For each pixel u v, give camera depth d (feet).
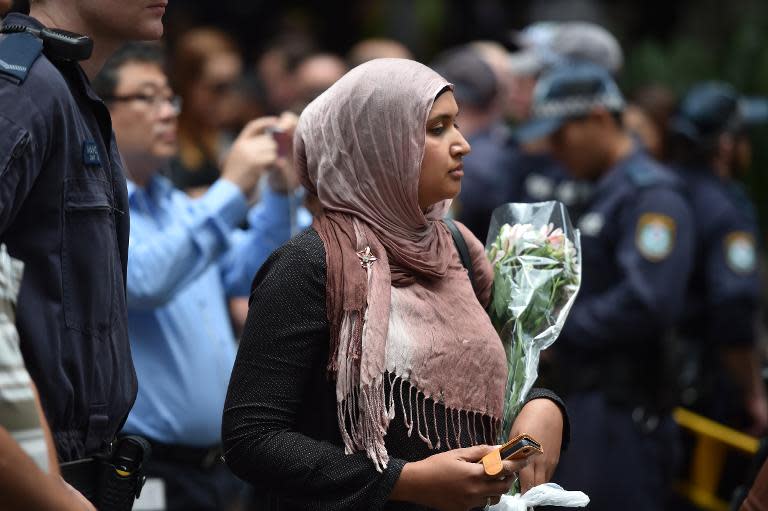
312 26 113.80
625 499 52.42
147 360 43.21
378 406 28.04
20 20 28.30
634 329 52.95
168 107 44.50
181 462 43.80
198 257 43.29
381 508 27.91
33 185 26.58
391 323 28.78
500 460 27.45
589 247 54.75
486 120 71.67
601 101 55.47
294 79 73.31
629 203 54.39
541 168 63.31
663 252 53.47
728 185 62.69
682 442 60.18
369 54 71.41
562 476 52.54
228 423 28.76
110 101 43.52
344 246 29.07
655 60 100.17
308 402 29.32
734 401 60.90
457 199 66.80
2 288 22.25
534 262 32.42
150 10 29.40
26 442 22.02
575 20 104.01
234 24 110.52
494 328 31.73
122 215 29.66
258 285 29.81
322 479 28.02
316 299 28.73
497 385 30.32
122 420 29.45
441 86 29.66
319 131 30.22
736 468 58.08
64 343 27.14
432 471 27.73
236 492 47.11
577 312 53.62
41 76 26.43
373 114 29.45
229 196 44.19
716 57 101.91
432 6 110.93
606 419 52.60
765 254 82.69
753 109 75.51
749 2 112.37
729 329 60.18
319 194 30.30
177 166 60.39
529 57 75.00
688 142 62.34
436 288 30.09
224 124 67.72
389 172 29.48
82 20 29.07
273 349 28.60
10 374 21.90
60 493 22.13
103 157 28.86
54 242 26.89
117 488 28.45
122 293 29.19
